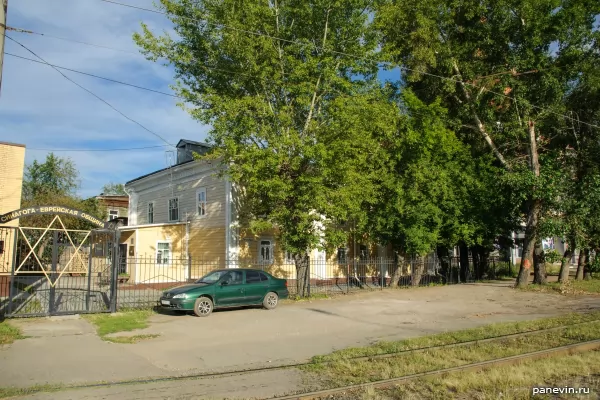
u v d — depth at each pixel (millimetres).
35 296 17109
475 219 24109
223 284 15461
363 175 20141
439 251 30406
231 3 17562
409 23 23297
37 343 10516
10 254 18797
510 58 22344
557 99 22797
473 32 23078
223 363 8859
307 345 10555
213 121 18219
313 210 19391
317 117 20141
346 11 19234
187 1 18344
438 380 7215
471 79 23609
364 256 29328
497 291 21406
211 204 25250
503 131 24281
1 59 10172
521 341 10234
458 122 24641
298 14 18906
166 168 29234
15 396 6676
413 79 23781
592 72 21953
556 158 23594
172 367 8539
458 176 23531
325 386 7109
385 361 8555
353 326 13109
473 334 11164
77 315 14453
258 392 6859
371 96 19781
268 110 18484
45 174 43062
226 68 19219
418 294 20719
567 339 10414
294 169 18188
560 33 21547
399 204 21734
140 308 16109
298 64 18516
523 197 22062
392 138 22078
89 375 7895
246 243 24234
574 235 21812
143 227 24859
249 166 17484
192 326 13062
